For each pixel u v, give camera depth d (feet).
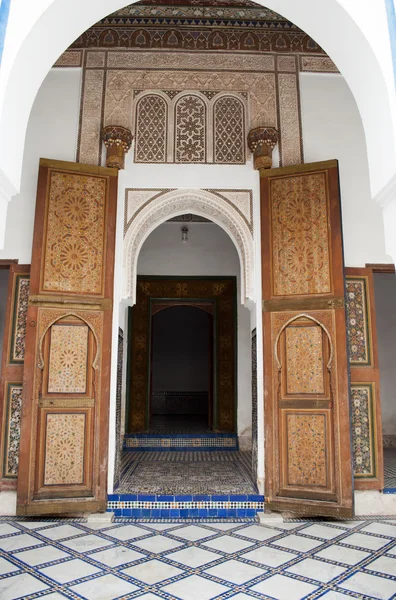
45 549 7.83
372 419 10.34
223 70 11.49
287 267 10.30
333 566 7.16
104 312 10.18
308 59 11.61
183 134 11.21
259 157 10.77
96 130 11.11
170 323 27.02
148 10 11.55
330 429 9.55
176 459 14.25
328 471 9.43
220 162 11.10
